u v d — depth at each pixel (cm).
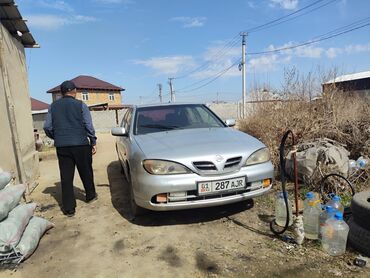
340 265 281
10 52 594
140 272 289
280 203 363
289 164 514
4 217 321
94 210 454
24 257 316
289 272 275
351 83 801
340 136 579
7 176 367
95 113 2841
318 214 329
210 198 354
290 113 650
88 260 315
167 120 493
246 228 364
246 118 863
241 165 368
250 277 271
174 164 352
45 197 541
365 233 291
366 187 459
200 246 329
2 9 538
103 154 998
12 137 528
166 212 421
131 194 409
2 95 509
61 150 437
